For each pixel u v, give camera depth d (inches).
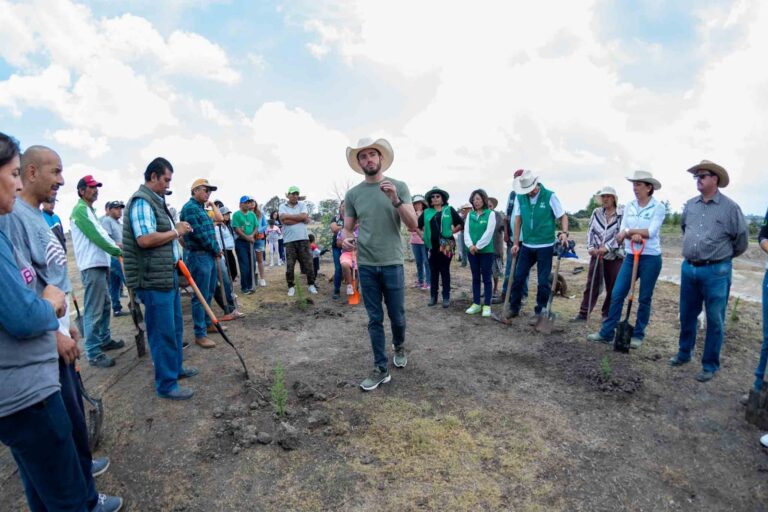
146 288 139.9
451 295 309.0
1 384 65.6
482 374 169.9
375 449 120.0
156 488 106.0
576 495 102.4
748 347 193.9
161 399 148.3
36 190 87.7
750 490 105.1
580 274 378.3
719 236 153.9
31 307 64.3
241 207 319.0
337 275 305.4
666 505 100.1
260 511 98.0
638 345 195.6
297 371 173.3
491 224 239.5
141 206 135.0
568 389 156.3
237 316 255.4
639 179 185.5
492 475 109.3
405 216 144.3
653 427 131.6
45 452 72.5
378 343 156.6
